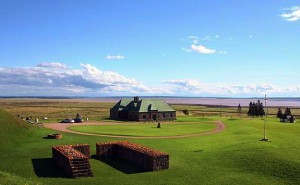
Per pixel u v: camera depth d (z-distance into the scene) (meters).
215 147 59.66
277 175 40.81
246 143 57.12
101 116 168.62
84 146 52.56
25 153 53.16
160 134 81.12
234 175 41.62
